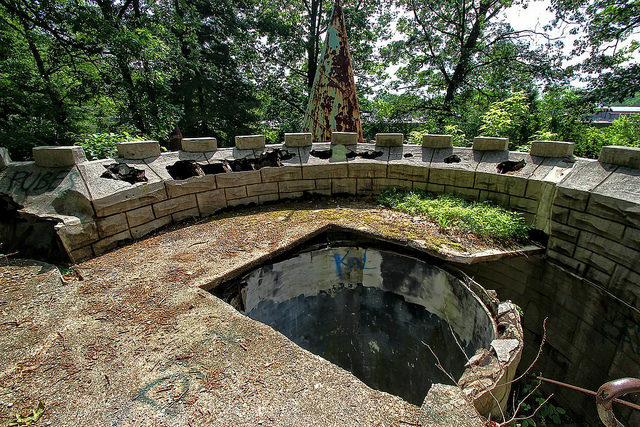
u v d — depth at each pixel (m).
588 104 9.94
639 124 9.28
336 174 5.81
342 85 7.48
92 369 2.05
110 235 3.86
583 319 3.85
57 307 2.69
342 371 2.02
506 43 13.88
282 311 4.45
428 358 4.54
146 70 9.27
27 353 2.18
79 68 10.60
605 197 3.45
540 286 4.39
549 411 4.26
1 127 8.72
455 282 3.86
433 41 15.18
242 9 15.40
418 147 5.88
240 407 1.77
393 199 5.44
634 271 3.21
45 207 3.59
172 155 5.07
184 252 3.77
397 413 1.71
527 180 4.43
